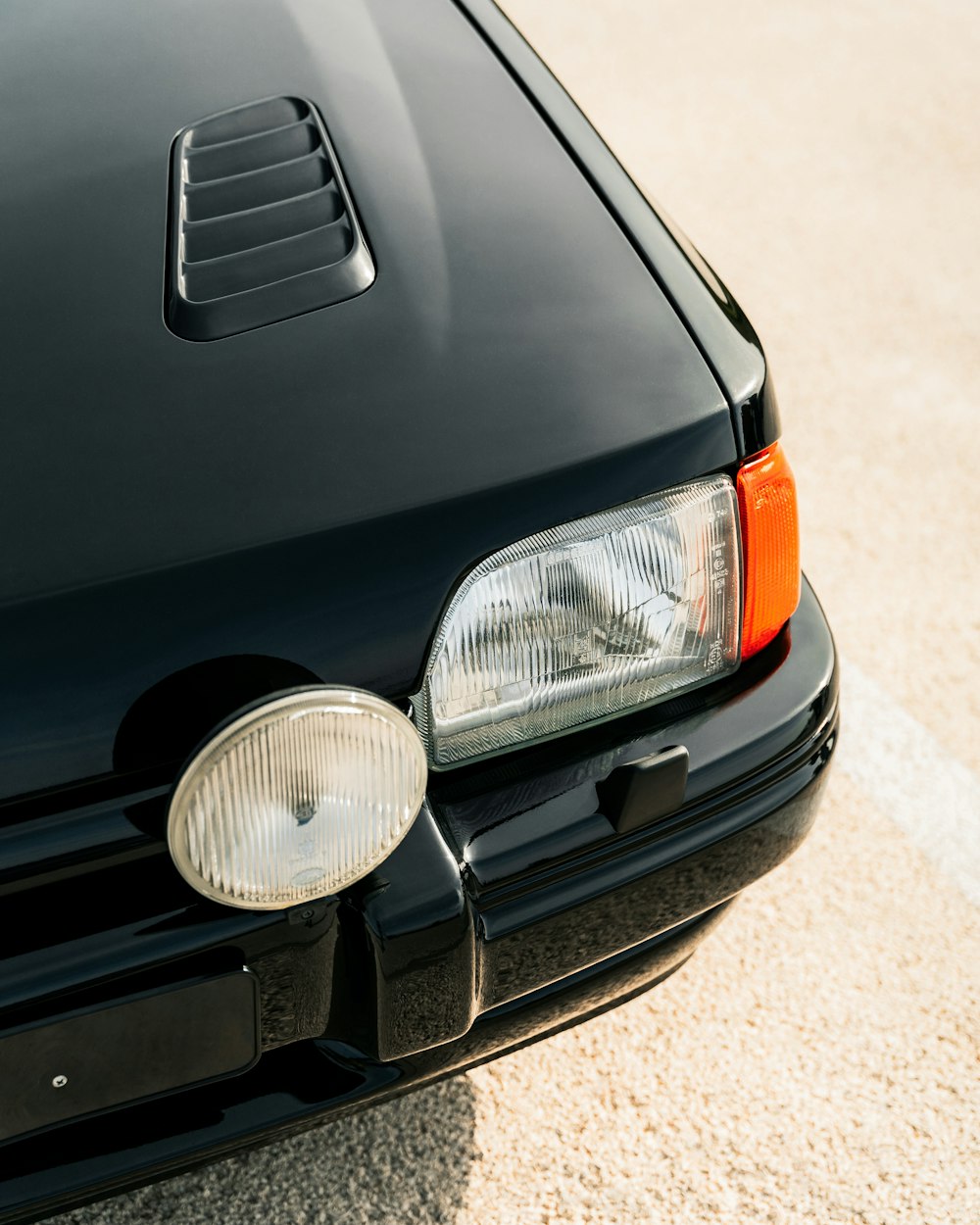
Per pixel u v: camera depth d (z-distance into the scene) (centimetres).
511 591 109
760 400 120
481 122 145
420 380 112
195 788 93
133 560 99
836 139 422
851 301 339
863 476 280
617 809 116
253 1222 154
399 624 104
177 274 121
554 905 115
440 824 112
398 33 159
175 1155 115
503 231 129
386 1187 157
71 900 101
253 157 137
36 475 104
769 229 372
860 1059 172
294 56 153
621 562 113
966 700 228
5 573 98
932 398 304
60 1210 115
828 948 186
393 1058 116
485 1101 166
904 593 250
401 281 121
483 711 112
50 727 96
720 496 117
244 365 113
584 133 146
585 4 518
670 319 122
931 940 187
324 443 107
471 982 113
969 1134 163
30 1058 102
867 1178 158
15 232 127
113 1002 101
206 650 98
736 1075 170
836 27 501
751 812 124
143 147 139
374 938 106
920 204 386
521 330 118
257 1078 120
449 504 105
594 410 113
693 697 125
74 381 111
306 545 101
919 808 208
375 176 133
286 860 99
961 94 452
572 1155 160
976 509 271
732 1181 158
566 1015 132
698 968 183
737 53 479
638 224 133
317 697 94
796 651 132
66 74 150
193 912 102
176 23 159
